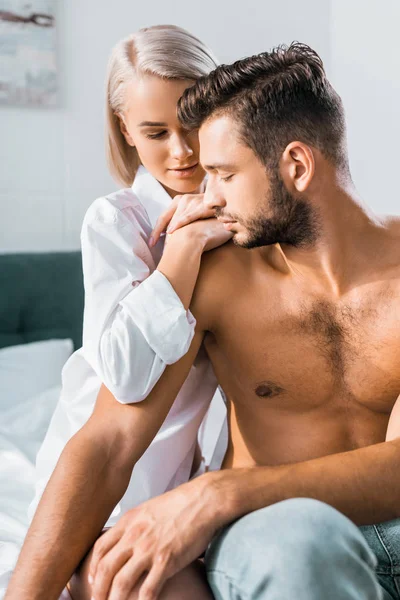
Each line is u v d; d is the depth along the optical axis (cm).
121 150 166
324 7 325
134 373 118
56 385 255
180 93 146
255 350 131
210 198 125
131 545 102
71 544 113
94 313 133
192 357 129
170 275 125
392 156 294
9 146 293
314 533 90
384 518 108
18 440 211
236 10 314
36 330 277
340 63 320
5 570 131
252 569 91
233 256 134
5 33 286
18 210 295
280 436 135
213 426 175
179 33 151
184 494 104
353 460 108
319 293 129
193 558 101
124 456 120
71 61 297
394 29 292
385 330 126
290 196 122
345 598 88
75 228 302
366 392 129
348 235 127
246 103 121
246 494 103
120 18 300
